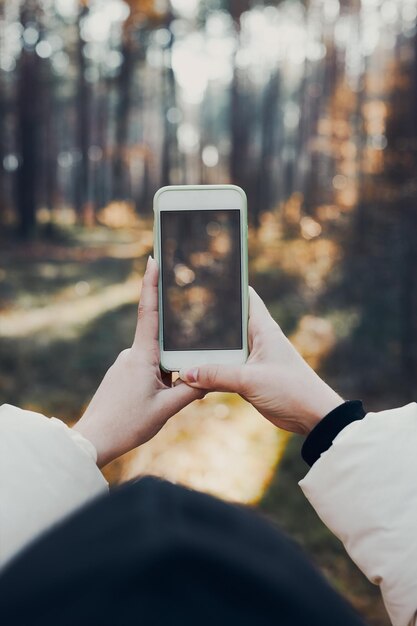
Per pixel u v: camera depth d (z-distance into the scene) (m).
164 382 1.64
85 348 13.22
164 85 38.69
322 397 1.33
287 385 1.33
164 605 0.23
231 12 35.91
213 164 49.25
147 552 0.24
